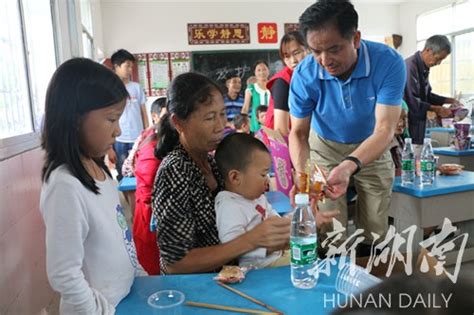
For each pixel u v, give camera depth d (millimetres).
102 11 6531
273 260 1259
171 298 983
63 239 859
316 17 1422
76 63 939
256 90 5031
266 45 7145
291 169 2086
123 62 4590
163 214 1160
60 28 3066
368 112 1768
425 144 2520
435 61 3354
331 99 1799
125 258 1006
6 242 1503
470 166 3615
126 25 6633
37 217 2023
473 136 3703
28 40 2258
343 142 1906
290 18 7203
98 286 943
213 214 1264
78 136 932
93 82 918
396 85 1641
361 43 1678
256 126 4531
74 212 874
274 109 2535
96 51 5754
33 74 2371
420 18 7406
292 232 1070
